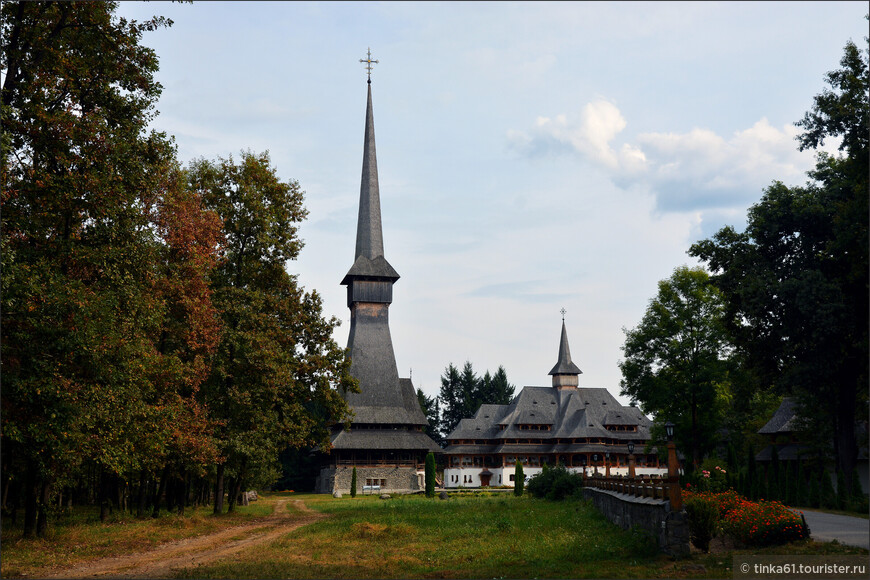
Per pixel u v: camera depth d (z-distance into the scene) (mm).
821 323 42344
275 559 22234
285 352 45375
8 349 22969
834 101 42062
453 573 18297
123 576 18938
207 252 37750
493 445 132625
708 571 16812
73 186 25156
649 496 22328
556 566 18578
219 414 42594
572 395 134375
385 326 116750
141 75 28062
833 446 59188
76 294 23688
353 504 61594
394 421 110688
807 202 47156
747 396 83312
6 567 21000
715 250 52438
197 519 38094
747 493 38875
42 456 25828
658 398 54812
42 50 25109
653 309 56875
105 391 25344
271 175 45812
